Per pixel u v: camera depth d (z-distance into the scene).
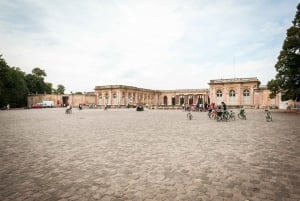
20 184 4.41
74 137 9.94
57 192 4.01
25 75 71.81
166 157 6.26
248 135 10.03
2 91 50.53
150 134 10.67
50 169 5.32
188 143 8.28
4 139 9.50
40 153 6.93
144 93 72.75
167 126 14.13
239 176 4.66
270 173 4.80
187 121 17.80
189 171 5.03
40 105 60.25
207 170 5.08
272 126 13.45
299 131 11.09
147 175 4.80
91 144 8.28
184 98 74.50
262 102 45.81
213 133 10.84
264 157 6.11
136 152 6.91
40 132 11.63
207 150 7.07
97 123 16.34
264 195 3.74
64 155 6.65
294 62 28.19
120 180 4.54
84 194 3.91
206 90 69.56
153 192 3.93
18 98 60.12
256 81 46.34
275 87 30.03
